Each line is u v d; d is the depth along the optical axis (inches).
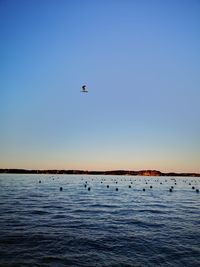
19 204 1480.1
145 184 4013.3
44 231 857.5
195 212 1306.6
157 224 1005.8
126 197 2015.3
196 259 628.7
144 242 758.5
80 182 4232.3
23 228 892.0
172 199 1927.9
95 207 1435.8
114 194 2256.4
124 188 3043.8
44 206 1423.5
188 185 3996.1
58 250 671.8
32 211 1246.3
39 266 561.3
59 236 801.6
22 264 569.3
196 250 693.3
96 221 1047.0
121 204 1585.9
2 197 1812.3
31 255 628.1
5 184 3314.5
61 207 1406.3
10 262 579.2
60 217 1117.1
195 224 1013.2
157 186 3572.8
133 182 4618.6
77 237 795.4
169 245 732.7
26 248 679.7
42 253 644.7
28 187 2856.8
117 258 624.4
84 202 1649.9
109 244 733.9
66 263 583.8
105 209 1368.1
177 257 639.8
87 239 776.3
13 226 919.7
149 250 688.4
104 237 803.4
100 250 681.0
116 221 1055.0
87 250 677.9
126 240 775.7
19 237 777.6
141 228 933.8
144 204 1603.1
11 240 746.2
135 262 601.0
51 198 1828.2
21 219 1048.8
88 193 2306.8
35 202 1587.1
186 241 773.9
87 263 587.8
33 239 761.6
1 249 666.8
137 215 1200.2
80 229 901.2
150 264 590.9
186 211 1334.9
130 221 1058.7
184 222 1050.1
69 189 2721.5
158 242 760.3
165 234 852.0
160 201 1782.7
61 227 924.6
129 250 685.3
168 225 989.2
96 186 3307.1
